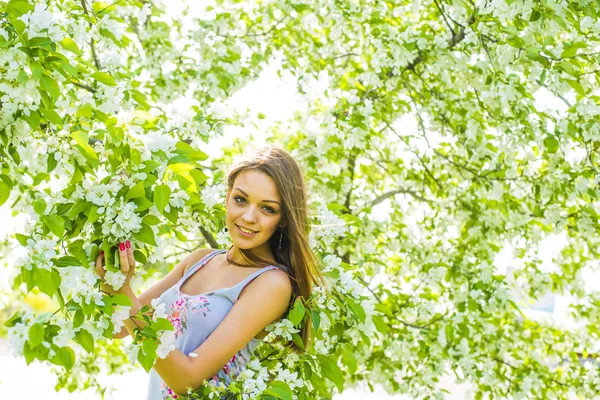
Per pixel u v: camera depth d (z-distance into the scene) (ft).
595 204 12.62
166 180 5.31
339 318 6.66
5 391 19.92
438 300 13.16
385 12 12.69
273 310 5.73
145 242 5.14
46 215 5.05
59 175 6.34
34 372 22.84
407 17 13.11
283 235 6.28
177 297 5.98
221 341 5.40
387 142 13.83
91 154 5.35
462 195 12.89
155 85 12.02
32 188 8.78
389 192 13.70
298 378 6.40
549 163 11.68
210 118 7.91
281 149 6.17
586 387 13.07
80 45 7.64
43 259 4.82
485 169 12.83
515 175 12.10
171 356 5.08
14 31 5.33
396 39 11.23
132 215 5.00
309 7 12.27
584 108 10.75
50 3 7.71
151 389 5.90
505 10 9.14
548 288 12.94
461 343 12.44
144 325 5.09
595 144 11.37
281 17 13.05
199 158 6.30
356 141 11.34
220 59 12.13
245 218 5.83
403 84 12.63
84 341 4.82
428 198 13.82
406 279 13.66
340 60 13.51
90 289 4.90
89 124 6.14
